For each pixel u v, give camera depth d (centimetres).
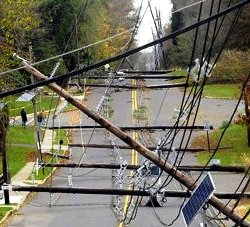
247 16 5278
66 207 3438
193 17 6581
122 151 4819
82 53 6162
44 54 6844
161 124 5738
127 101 6819
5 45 4378
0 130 3984
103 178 4147
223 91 7131
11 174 4259
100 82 6278
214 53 5062
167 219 2998
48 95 5988
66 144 5278
